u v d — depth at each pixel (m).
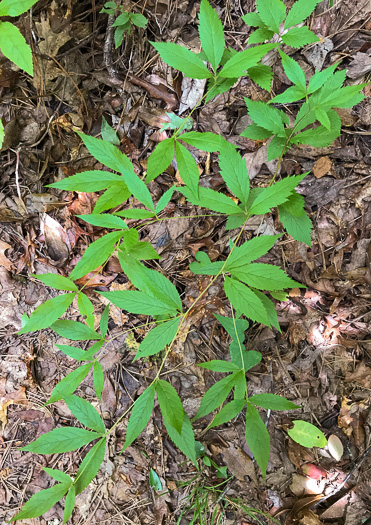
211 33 1.25
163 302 1.22
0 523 2.12
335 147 2.16
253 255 1.22
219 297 2.21
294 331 2.22
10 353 2.23
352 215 2.19
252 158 2.19
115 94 2.27
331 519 2.11
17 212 2.21
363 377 2.18
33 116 2.21
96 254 1.15
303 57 2.14
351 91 1.33
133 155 2.26
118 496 2.16
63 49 2.20
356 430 2.16
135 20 2.00
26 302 2.24
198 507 2.06
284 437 2.21
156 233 2.26
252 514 2.12
